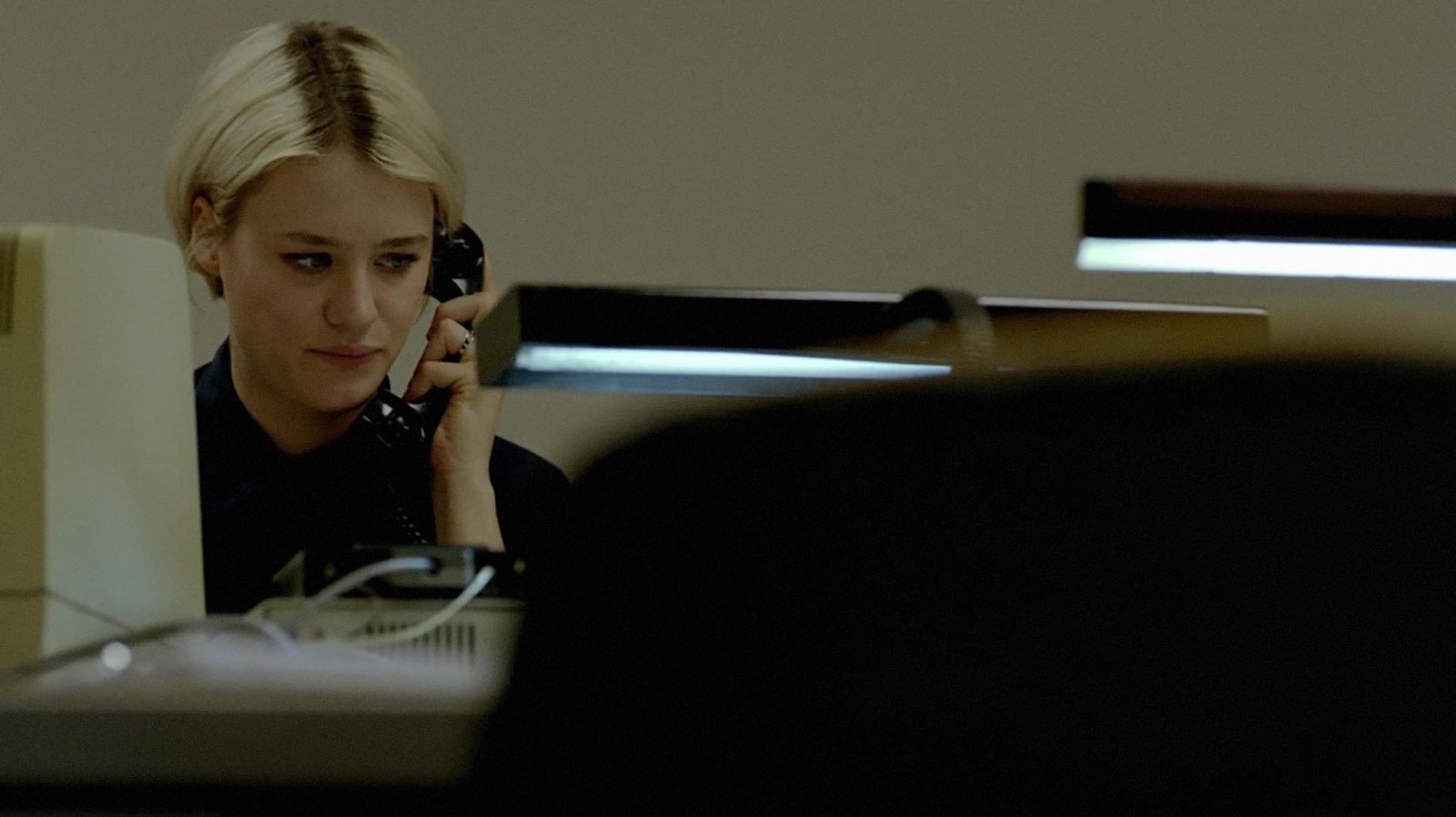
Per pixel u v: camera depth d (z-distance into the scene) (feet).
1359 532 7.31
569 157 37.45
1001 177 38.63
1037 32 38.91
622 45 37.76
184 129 27.40
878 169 38.37
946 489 7.40
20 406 15.47
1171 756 7.55
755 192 37.99
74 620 15.57
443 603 16.58
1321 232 18.97
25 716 12.59
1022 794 7.64
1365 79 39.68
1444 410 7.16
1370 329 7.54
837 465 7.44
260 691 13.14
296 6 36.60
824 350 17.35
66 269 15.81
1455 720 7.45
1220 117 39.29
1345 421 7.22
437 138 27.25
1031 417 7.34
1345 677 7.45
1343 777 7.54
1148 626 7.43
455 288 30.17
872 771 7.71
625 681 7.77
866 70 38.47
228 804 12.76
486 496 29.43
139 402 16.63
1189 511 7.34
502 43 37.35
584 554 7.61
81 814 12.72
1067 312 18.66
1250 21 39.42
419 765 12.76
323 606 16.33
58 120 35.53
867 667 7.58
